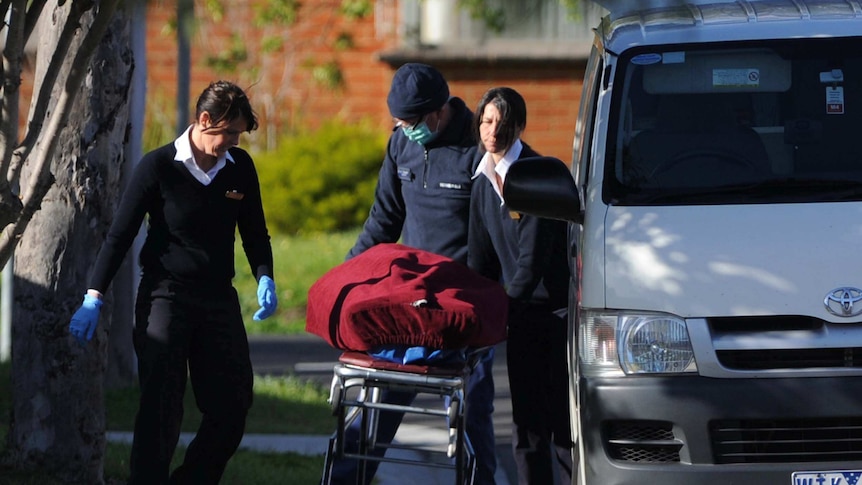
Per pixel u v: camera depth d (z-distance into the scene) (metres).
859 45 21.97
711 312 18.83
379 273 20.88
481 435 23.62
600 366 19.30
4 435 29.66
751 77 21.78
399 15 82.88
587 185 21.89
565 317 23.33
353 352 20.38
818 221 19.48
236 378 21.45
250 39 82.12
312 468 28.95
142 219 21.12
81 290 24.89
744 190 20.33
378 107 84.44
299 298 62.47
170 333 20.78
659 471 18.53
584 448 19.44
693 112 21.53
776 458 18.56
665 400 18.59
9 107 17.31
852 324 18.66
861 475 18.33
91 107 24.69
